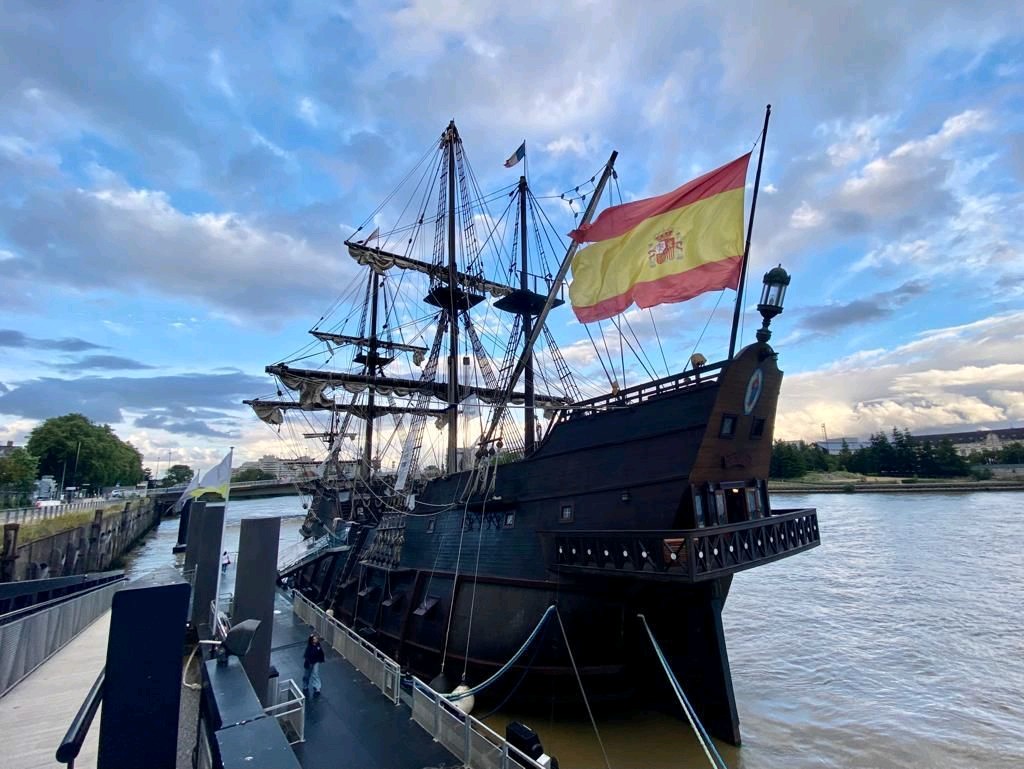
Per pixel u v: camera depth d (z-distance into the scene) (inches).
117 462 4527.6
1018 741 662.5
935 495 4320.9
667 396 609.6
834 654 997.8
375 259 1393.9
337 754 481.7
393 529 1022.4
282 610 1059.3
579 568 612.7
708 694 619.5
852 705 776.9
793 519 665.0
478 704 700.0
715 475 593.9
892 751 642.2
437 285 1380.4
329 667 697.6
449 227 1330.0
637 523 609.6
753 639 1106.1
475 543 794.8
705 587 616.1
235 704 277.7
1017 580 1480.1
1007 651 977.5
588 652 636.7
